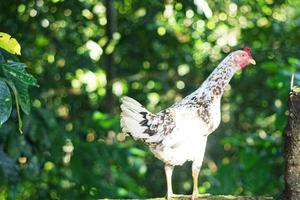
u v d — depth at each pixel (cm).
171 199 428
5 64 360
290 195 393
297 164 390
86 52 871
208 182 937
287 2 1030
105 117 783
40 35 814
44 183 747
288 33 1027
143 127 415
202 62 1015
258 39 1012
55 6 794
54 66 848
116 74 975
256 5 969
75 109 905
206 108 429
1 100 339
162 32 897
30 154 650
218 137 1053
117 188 750
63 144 691
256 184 709
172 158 423
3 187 679
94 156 737
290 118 391
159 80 1012
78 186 746
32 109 657
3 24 776
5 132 630
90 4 858
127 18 913
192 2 701
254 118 1073
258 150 715
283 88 681
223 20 936
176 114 421
